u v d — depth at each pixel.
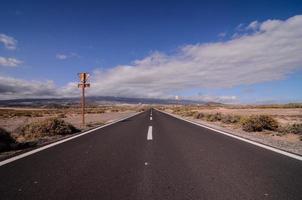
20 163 6.96
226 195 4.49
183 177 5.61
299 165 6.55
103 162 7.08
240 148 9.10
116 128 17.58
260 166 6.49
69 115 47.09
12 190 4.76
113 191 4.70
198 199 4.31
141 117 34.53
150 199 4.32
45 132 14.23
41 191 4.71
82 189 4.82
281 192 4.61
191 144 10.16
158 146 9.76
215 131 15.09
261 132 15.09
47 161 7.21
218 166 6.55
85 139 11.87
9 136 10.77
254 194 4.52
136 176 5.69
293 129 14.64
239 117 22.91
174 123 22.16
